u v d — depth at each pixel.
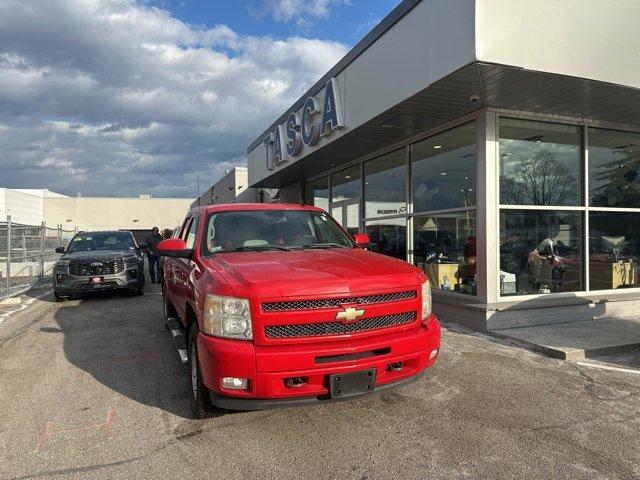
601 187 8.17
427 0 6.02
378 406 4.10
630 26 5.96
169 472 3.06
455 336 6.67
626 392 4.44
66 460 3.24
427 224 8.93
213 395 3.41
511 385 4.63
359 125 8.21
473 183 7.59
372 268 3.77
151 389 4.67
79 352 6.11
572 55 5.62
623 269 8.30
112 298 11.23
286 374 3.22
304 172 14.26
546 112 7.36
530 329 6.88
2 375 5.16
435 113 7.41
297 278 3.44
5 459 3.26
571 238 7.84
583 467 3.08
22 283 13.51
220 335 3.38
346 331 3.41
